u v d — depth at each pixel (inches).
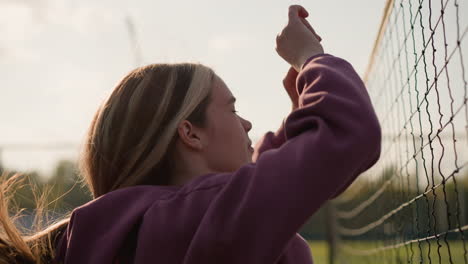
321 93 56.2
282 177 53.3
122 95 65.4
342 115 54.5
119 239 59.4
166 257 56.9
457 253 414.9
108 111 65.7
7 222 64.6
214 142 63.7
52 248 66.6
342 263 496.4
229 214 54.5
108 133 64.6
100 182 65.9
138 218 60.1
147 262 57.3
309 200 52.9
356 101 55.7
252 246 53.1
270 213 52.8
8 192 71.9
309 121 55.7
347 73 59.3
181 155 63.4
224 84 66.8
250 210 53.2
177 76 64.9
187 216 57.3
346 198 508.4
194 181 59.9
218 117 64.2
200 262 54.5
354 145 53.6
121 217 60.9
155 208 59.0
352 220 505.4
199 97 63.9
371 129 54.3
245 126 69.2
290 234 53.1
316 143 53.7
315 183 53.1
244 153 65.1
